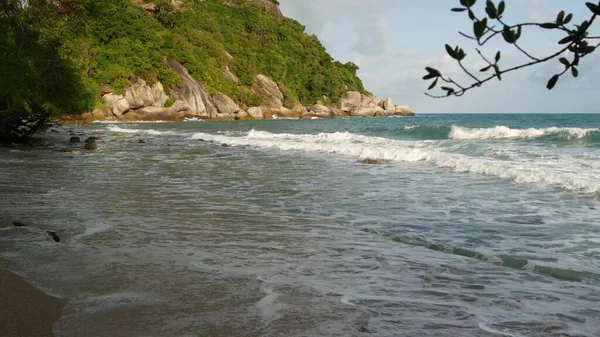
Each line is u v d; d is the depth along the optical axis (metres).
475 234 6.08
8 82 16.23
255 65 88.31
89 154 17.33
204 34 81.44
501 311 3.68
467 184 10.21
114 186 10.04
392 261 4.96
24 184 10.00
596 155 14.51
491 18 1.65
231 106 70.00
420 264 4.87
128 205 7.94
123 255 5.00
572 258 5.04
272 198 8.82
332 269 4.67
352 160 15.46
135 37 62.75
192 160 15.77
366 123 55.81
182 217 7.05
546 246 5.52
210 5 100.44
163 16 76.25
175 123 53.06
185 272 4.50
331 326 3.36
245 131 35.41
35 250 5.11
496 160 13.66
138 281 4.22
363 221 6.87
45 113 20.27
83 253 5.05
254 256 5.08
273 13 116.25
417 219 6.98
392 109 108.19
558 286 4.26
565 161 13.04
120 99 55.44
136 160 15.59
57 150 18.44
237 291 4.02
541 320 3.51
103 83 55.59
